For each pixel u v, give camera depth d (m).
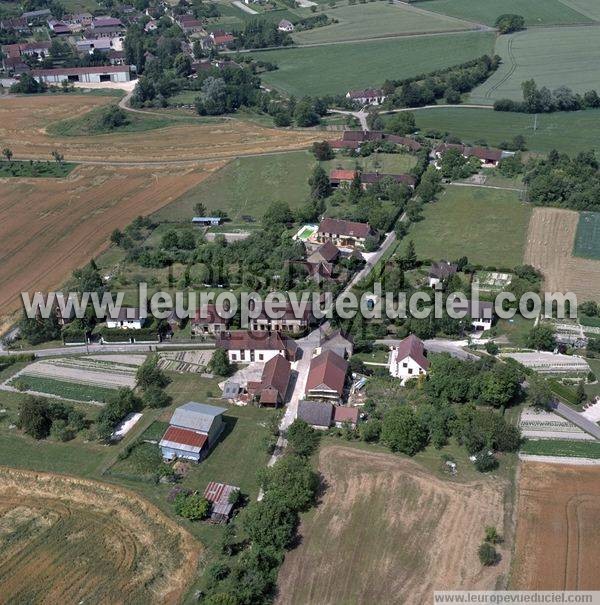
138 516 109.38
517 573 98.25
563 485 114.25
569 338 153.38
